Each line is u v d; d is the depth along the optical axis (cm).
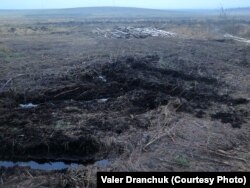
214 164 769
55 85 1308
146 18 6750
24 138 865
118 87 1273
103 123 960
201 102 1152
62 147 834
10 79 1416
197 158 792
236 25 4016
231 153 818
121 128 933
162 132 915
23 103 1161
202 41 2761
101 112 1052
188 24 4384
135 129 932
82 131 905
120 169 744
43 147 833
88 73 1406
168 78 1412
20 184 686
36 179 704
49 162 818
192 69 1617
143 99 1134
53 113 1036
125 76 1366
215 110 1085
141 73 1441
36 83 1350
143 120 986
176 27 3903
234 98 1201
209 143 861
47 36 3106
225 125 973
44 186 681
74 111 1056
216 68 1677
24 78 1441
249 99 1199
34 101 1171
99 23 4875
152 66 1584
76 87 1255
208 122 990
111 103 1119
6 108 1077
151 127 948
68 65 1725
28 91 1237
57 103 1134
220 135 908
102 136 888
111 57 1917
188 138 886
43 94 1201
